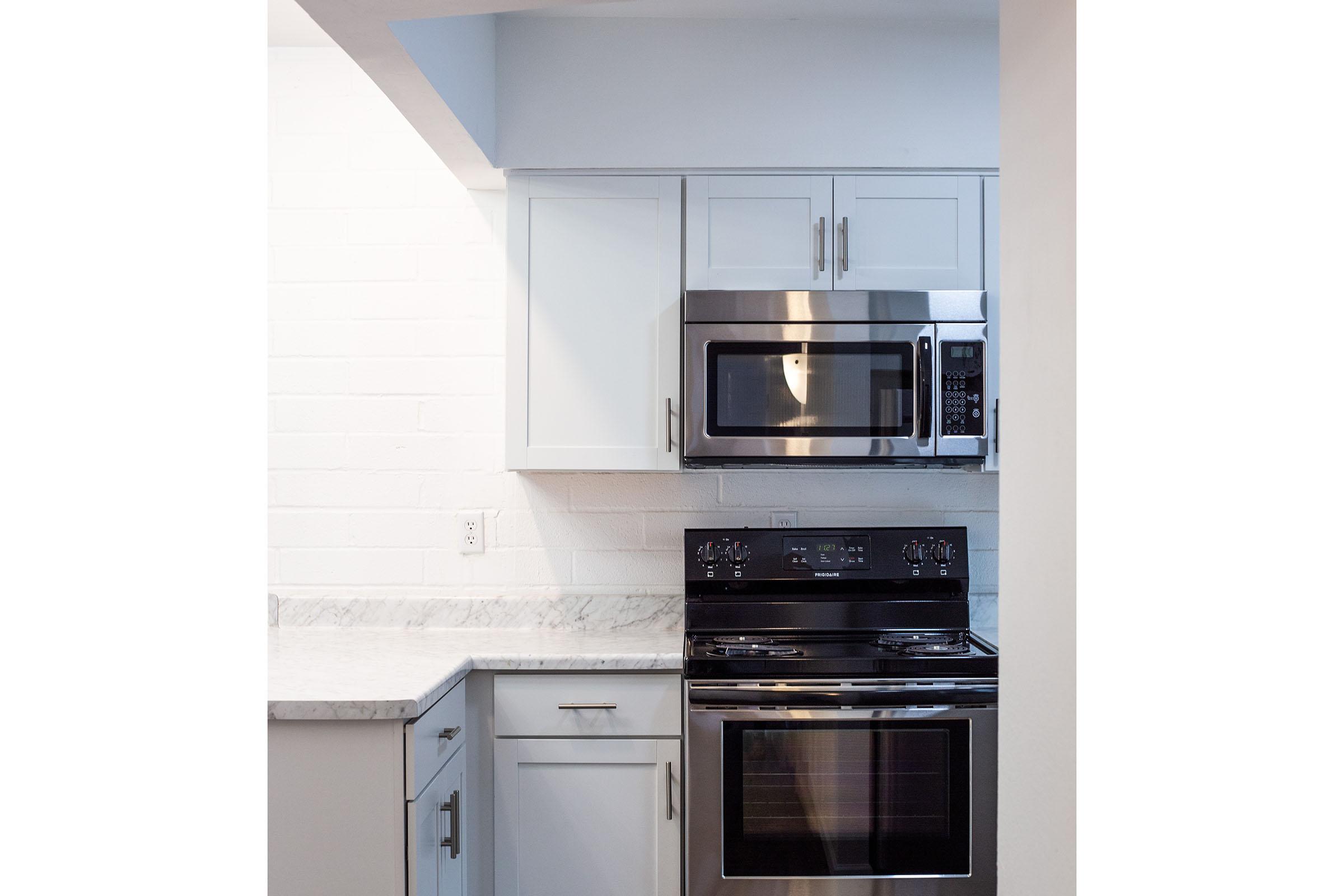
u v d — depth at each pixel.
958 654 2.29
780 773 2.24
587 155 2.51
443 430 2.79
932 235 2.52
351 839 1.87
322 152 2.78
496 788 2.32
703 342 2.43
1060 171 1.01
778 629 2.62
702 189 2.52
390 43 1.79
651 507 2.80
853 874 2.22
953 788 2.23
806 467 2.55
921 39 2.52
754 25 2.52
